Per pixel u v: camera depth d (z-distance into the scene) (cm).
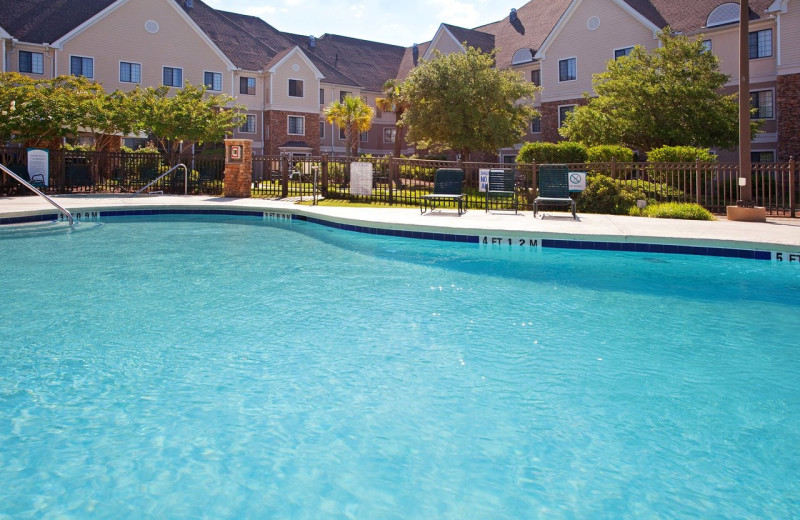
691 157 1823
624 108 2377
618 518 250
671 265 852
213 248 1023
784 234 968
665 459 298
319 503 260
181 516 250
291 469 287
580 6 3378
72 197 1900
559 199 1263
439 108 2870
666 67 2448
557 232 994
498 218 1261
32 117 2284
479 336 508
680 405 363
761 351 467
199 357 449
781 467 290
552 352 464
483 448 309
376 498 263
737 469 289
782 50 2603
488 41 4128
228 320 555
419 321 555
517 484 275
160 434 322
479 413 351
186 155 2219
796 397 375
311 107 4425
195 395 375
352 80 4856
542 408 358
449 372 419
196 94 2809
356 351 466
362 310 596
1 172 1986
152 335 505
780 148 2633
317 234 1213
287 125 4325
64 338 494
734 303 631
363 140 5106
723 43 2877
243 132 4256
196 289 693
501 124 2806
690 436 322
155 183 2212
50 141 2523
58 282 726
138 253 963
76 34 3447
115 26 3588
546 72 3566
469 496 265
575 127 2533
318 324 543
